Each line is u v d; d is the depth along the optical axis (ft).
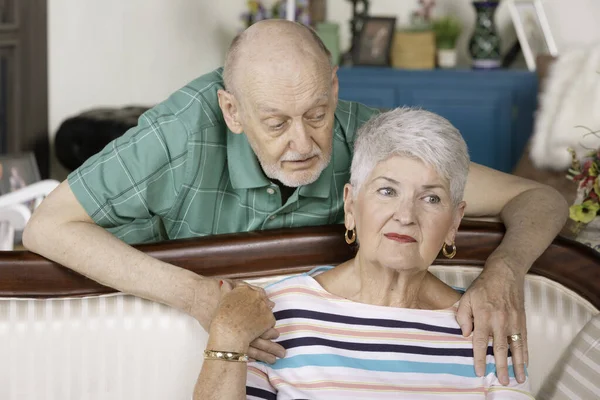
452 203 6.34
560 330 7.14
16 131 17.16
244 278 6.93
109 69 18.71
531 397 6.49
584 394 6.59
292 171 7.02
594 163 9.96
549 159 14.26
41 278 6.72
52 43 17.44
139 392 6.76
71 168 16.84
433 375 6.34
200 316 6.48
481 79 19.34
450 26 20.30
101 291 6.77
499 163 19.57
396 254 6.20
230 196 7.62
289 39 6.74
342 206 7.75
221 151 7.47
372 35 20.33
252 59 6.75
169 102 7.47
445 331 6.48
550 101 14.53
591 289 7.15
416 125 6.21
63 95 17.79
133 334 6.73
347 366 6.23
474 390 6.38
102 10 18.37
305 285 6.48
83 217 7.06
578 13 20.33
